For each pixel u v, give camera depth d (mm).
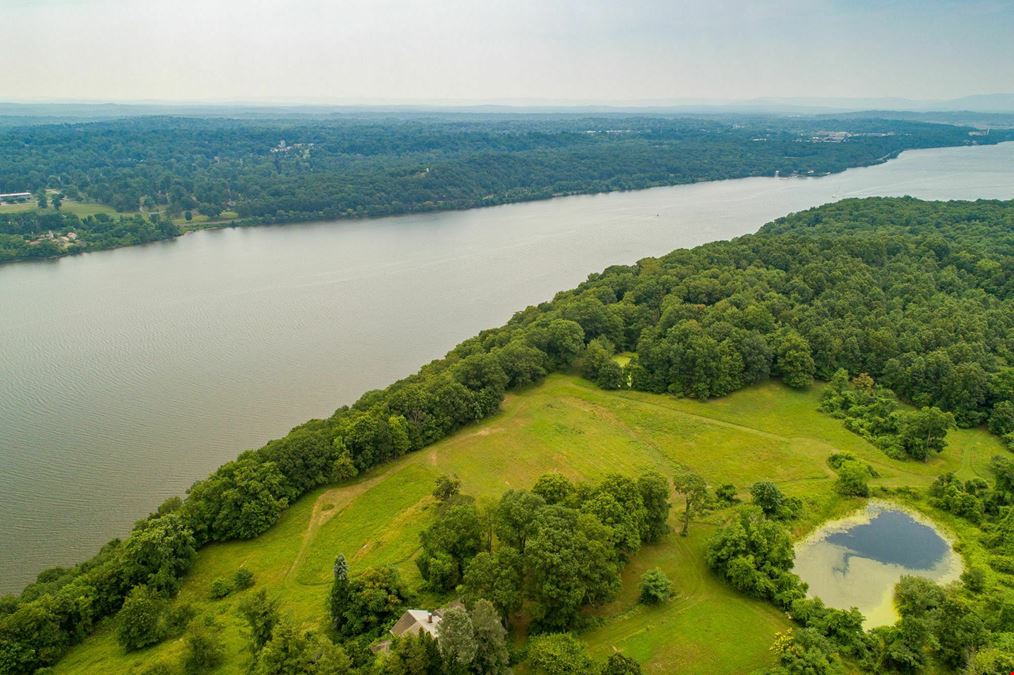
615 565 76938
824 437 118750
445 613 63000
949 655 67500
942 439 111250
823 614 73375
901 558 87875
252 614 70375
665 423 124625
